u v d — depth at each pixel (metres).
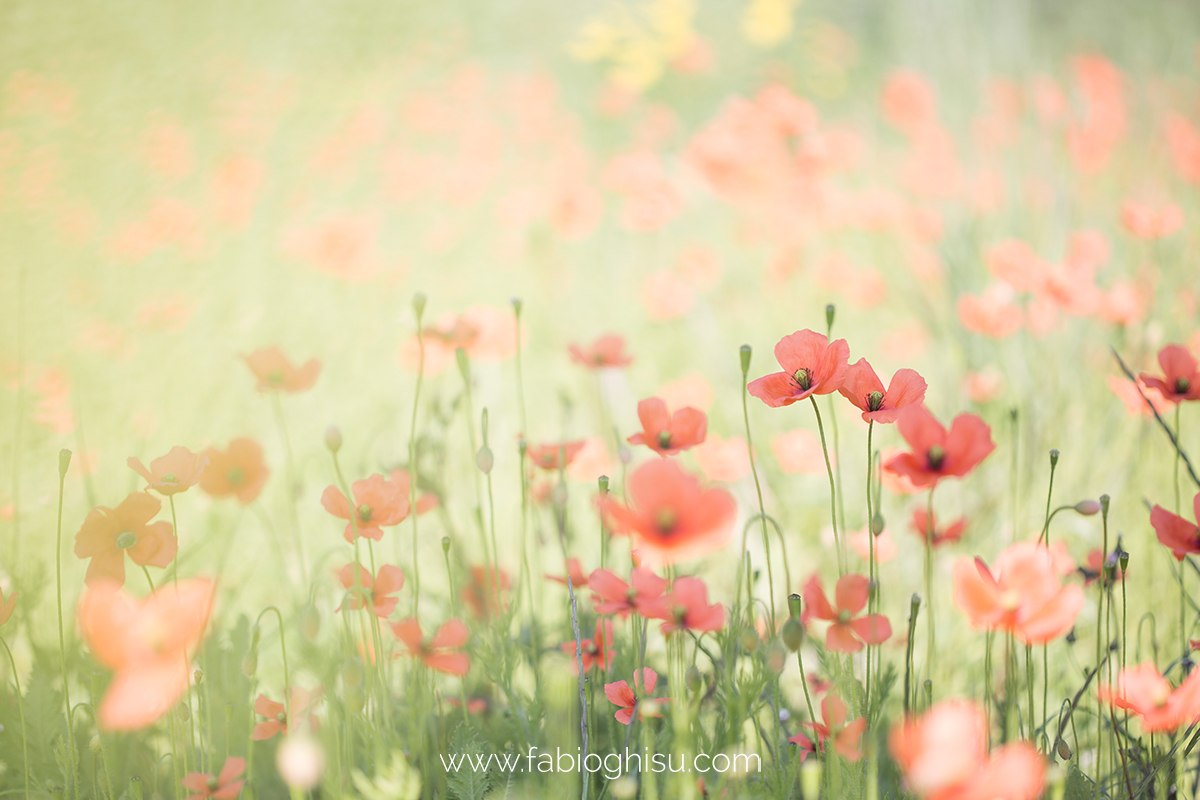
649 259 5.48
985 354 3.57
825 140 4.78
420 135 7.22
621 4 9.07
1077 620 2.39
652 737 1.44
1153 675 1.29
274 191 6.14
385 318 4.74
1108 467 2.93
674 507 1.19
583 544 2.78
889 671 1.72
